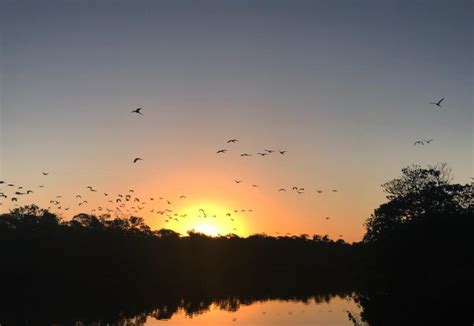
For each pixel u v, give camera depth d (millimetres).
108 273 121938
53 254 111812
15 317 60469
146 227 149250
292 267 172875
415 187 93625
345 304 77188
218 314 65875
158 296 89750
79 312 65812
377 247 90188
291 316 63438
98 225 132625
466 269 76250
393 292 76625
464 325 47625
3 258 106000
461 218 81688
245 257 162500
